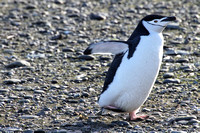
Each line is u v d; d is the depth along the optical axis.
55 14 57.09
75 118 24.86
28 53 40.69
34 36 47.06
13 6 62.03
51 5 62.16
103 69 35.31
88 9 59.62
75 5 62.19
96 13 55.69
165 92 28.66
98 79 32.69
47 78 33.34
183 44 41.69
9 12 58.16
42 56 39.59
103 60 37.97
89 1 64.62
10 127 23.78
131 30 48.34
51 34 47.69
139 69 22.23
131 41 22.67
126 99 22.94
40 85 31.66
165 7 58.97
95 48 22.77
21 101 27.91
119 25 50.81
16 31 49.12
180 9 57.53
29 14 56.84
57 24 51.97
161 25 23.11
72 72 34.75
